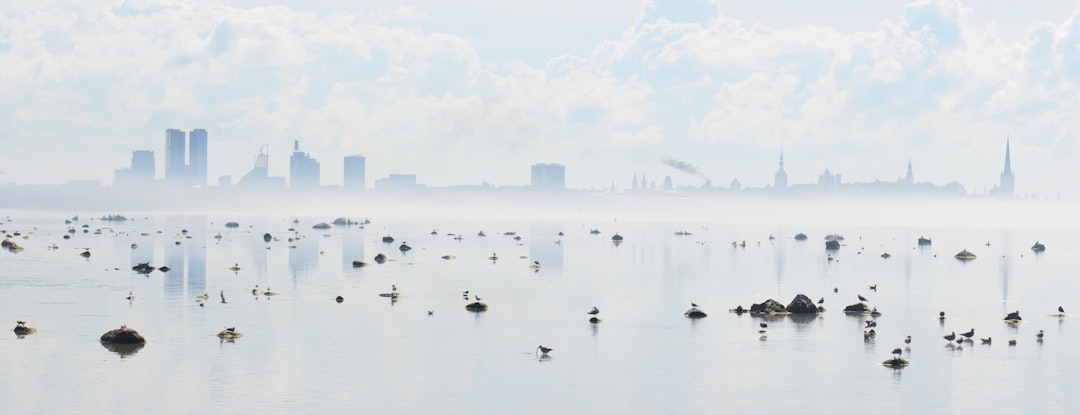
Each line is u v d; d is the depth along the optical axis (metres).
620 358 108.31
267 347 111.81
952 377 100.06
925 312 152.62
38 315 134.88
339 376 97.56
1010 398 91.75
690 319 139.38
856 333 127.12
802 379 98.38
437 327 128.38
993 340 122.94
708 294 177.62
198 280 188.75
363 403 87.62
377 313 141.00
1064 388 95.75
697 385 95.62
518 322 134.38
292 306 147.75
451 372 100.25
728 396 91.56
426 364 103.88
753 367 104.12
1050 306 163.12
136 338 112.69
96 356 105.06
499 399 89.75
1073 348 116.94
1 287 170.62
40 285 174.62
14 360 102.56
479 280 198.62
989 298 176.50
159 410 84.38
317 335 120.38
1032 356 111.44
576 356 109.31
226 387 92.38
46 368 99.06
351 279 195.62
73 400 87.19
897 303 166.25
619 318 140.12
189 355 106.38
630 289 185.00
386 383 95.06
